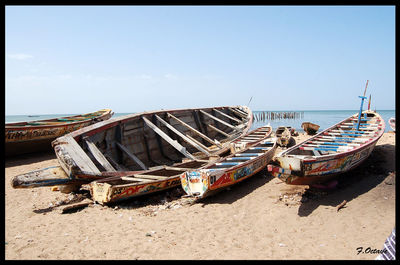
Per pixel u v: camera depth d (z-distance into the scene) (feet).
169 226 20.21
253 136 45.91
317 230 18.88
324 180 25.08
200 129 50.75
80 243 17.84
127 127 35.70
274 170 22.20
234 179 26.23
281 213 21.74
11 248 17.28
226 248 16.96
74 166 23.17
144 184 24.41
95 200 24.58
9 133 41.63
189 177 25.27
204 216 21.85
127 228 19.95
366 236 17.70
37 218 21.99
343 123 41.52
